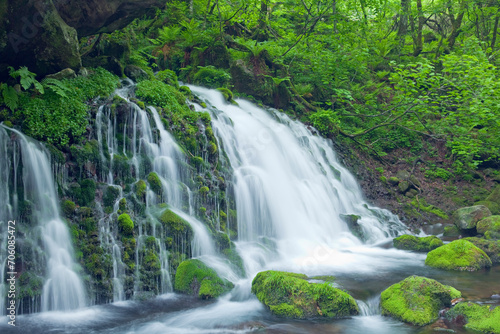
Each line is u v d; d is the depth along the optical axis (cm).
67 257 709
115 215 781
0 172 687
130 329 628
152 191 855
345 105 1841
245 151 1158
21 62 862
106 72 1008
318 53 1800
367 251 1072
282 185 1154
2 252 653
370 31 2286
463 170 1739
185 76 1568
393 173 1644
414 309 680
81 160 795
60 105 817
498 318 627
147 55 1540
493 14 2366
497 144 1675
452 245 966
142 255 771
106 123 866
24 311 650
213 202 956
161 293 767
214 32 1600
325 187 1296
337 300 696
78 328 624
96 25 978
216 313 691
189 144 984
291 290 705
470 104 1479
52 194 743
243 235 995
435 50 2411
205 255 858
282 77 1638
